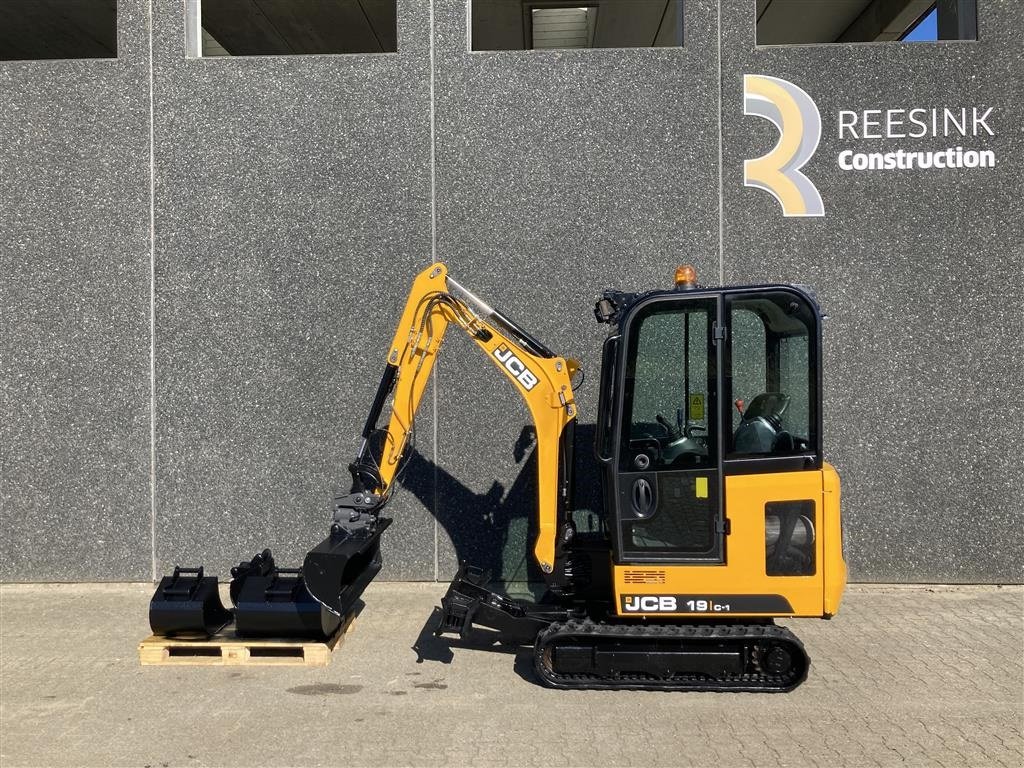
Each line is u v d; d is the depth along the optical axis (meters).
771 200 6.59
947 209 6.50
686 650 4.62
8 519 6.79
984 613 5.91
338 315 6.73
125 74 6.76
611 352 5.11
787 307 4.62
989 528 6.47
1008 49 6.46
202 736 4.08
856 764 3.77
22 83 6.79
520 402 6.66
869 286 6.54
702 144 6.61
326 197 6.73
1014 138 6.46
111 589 6.75
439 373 6.68
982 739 4.00
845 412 6.55
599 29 9.16
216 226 6.76
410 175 6.70
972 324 6.48
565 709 4.41
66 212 6.79
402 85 6.70
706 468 4.64
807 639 5.43
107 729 4.17
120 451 6.76
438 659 5.18
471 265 6.70
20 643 5.50
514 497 6.66
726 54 6.58
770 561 4.58
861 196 6.55
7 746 3.98
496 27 9.08
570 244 6.66
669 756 3.86
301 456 6.73
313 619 5.12
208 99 6.75
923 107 6.51
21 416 6.79
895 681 4.73
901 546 6.52
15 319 6.79
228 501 6.74
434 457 6.69
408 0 6.68
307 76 6.71
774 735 4.07
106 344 6.77
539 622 5.04
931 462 6.50
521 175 6.68
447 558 6.70
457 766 3.76
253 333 6.74
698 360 4.70
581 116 6.65
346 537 5.31
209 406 6.73
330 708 4.42
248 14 8.81
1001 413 6.46
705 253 6.61
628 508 4.71
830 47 6.54
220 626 5.46
